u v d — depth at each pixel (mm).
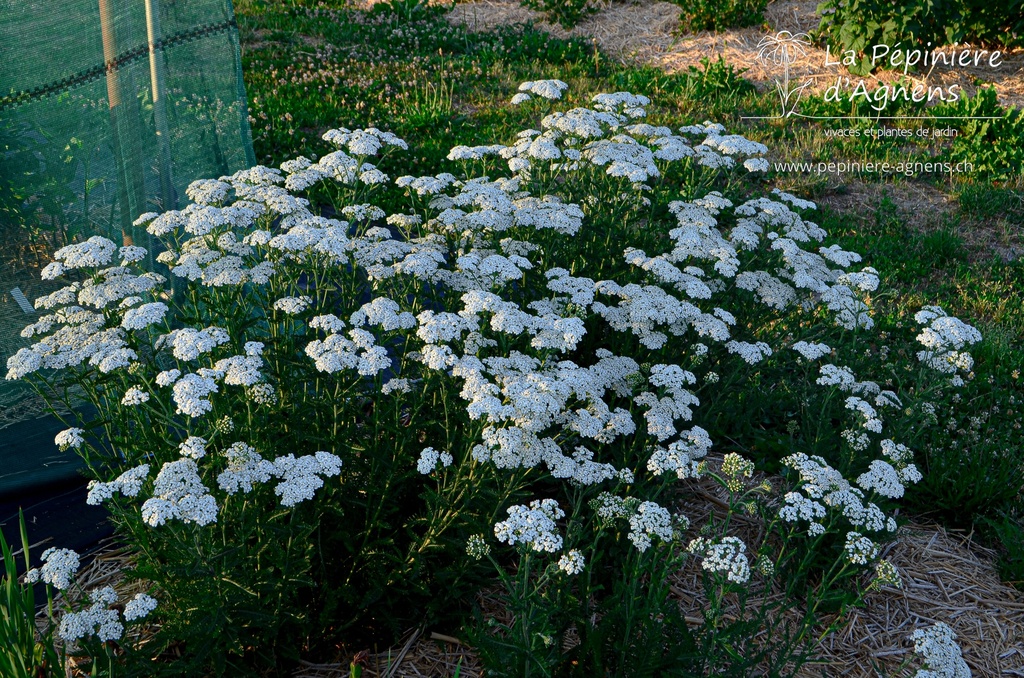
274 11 14625
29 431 4738
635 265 5066
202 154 5328
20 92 4508
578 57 12852
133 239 5035
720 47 13078
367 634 3566
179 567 2982
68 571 2936
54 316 4004
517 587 3014
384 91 11156
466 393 3529
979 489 4668
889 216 8641
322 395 3740
